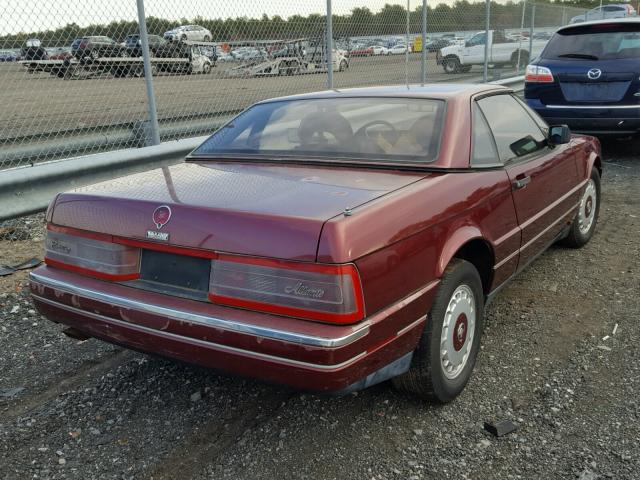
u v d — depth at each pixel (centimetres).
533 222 385
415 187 282
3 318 414
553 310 416
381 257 246
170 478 261
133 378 342
